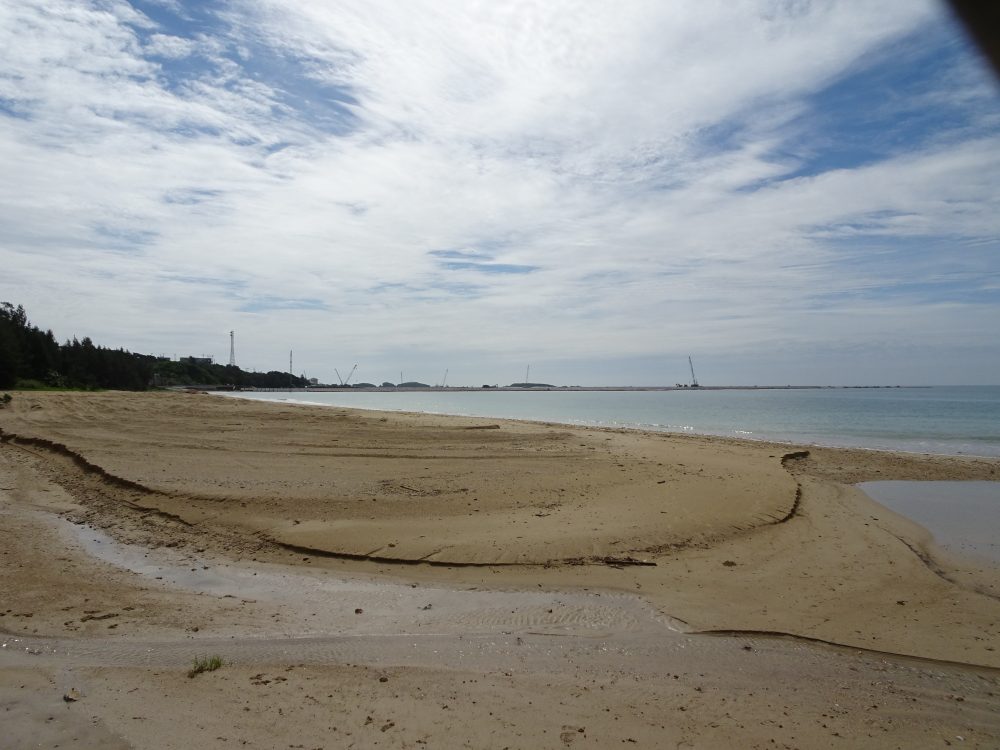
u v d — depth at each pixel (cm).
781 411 6316
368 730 464
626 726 481
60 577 852
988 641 672
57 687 535
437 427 2762
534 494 1344
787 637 684
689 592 825
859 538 1109
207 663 582
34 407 3528
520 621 724
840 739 468
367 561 941
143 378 10475
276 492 1302
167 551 993
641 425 4031
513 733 465
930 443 2833
